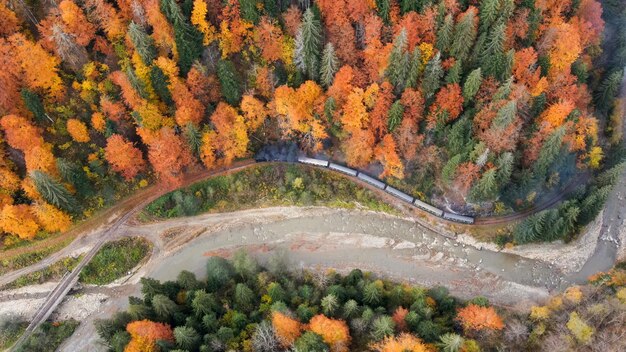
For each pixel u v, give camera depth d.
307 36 93.75
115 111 96.12
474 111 99.00
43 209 94.94
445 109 98.06
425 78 96.75
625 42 112.12
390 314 87.44
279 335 80.19
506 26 96.69
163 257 105.75
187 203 104.94
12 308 99.62
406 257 107.25
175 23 93.62
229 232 108.50
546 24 101.88
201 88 99.00
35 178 90.12
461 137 97.50
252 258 102.19
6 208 92.38
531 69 99.19
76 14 92.50
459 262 106.69
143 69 96.88
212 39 98.44
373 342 79.88
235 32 98.31
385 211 109.94
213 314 84.69
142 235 106.00
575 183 109.31
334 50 98.50
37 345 95.62
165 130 96.44
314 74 101.00
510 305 100.62
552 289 103.88
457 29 94.56
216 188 109.25
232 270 98.81
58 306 100.56
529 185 102.19
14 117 91.56
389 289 100.69
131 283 103.31
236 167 109.88
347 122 99.31
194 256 106.56
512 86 94.88
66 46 93.06
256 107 98.81
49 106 98.19
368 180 109.12
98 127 98.50
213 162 107.25
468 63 99.94
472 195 101.25
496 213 106.94
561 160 101.62
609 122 116.12
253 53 102.44
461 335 85.06
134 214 106.25
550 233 100.75
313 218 110.31
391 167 102.25
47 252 102.19
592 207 100.25
